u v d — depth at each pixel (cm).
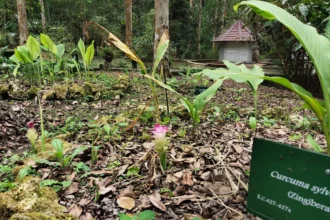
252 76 92
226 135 173
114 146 158
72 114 242
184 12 1073
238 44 714
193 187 109
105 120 206
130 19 777
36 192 98
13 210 86
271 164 65
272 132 180
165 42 150
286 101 321
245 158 135
